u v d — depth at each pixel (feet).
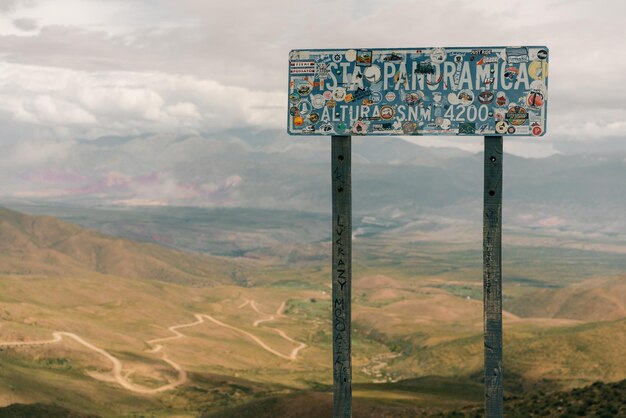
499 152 70.74
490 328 69.87
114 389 602.44
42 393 513.04
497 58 69.62
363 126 71.20
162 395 611.88
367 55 71.00
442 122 70.44
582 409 165.37
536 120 69.46
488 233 70.54
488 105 69.87
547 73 69.21
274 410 359.05
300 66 71.77
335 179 72.08
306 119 71.87
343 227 71.77
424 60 70.44
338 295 71.61
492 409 69.46
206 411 545.03
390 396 398.42
